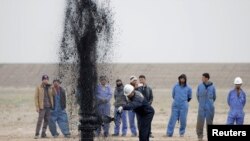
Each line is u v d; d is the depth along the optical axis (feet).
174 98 115.75
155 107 233.96
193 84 514.68
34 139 110.83
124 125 114.73
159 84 514.27
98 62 84.02
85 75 82.99
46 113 112.88
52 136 115.55
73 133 93.09
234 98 106.93
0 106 219.20
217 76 533.14
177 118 116.06
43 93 112.88
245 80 515.91
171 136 116.78
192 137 116.88
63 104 111.14
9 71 559.38
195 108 229.66
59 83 111.86
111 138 104.42
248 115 186.70
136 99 83.66
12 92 374.84
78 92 83.20
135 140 106.93
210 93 108.68
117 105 108.58
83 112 81.82
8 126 142.31
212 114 108.78
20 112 190.60
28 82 531.91
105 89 103.81
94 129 81.61
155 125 149.79
